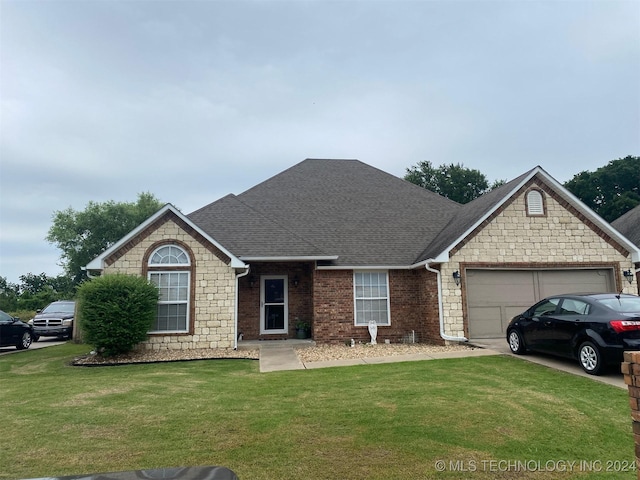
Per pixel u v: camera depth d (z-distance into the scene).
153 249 13.37
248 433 5.37
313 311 14.80
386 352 12.30
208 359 11.70
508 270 14.01
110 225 44.25
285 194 18.97
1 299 39.62
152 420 6.02
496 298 13.88
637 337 7.82
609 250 14.32
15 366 11.77
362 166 21.56
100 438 5.32
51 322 19.25
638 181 39.62
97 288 11.93
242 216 16.36
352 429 5.43
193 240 13.54
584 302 8.91
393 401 6.69
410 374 8.80
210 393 7.62
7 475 4.25
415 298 15.24
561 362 9.70
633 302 8.65
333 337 14.55
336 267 14.59
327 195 19.11
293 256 14.20
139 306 12.11
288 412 6.24
